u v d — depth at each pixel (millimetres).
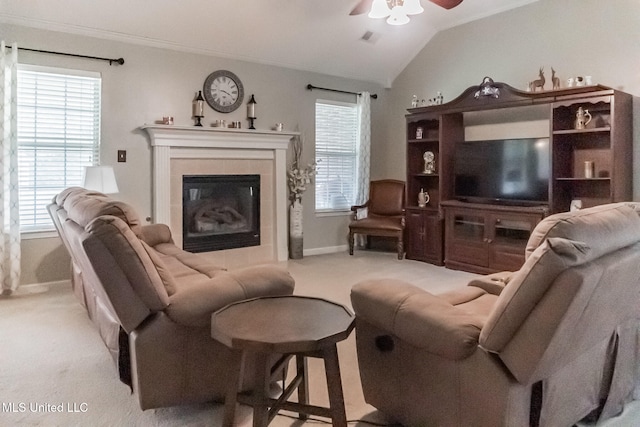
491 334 1629
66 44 4516
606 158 4598
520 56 5352
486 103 5160
